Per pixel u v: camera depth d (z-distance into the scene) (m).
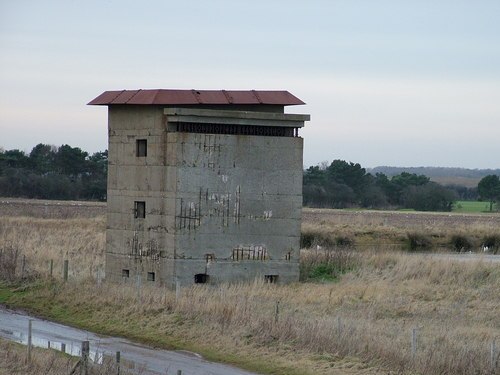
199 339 58.12
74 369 45.31
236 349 55.62
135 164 77.94
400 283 78.56
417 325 62.03
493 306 70.31
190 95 77.00
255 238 77.38
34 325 64.50
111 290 70.12
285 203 78.31
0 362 48.56
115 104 78.44
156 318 63.03
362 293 73.06
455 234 134.38
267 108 79.31
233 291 70.69
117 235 79.19
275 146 77.88
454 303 70.94
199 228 75.56
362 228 137.25
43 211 169.88
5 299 72.75
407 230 135.88
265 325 58.12
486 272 81.69
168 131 75.56
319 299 70.00
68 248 98.12
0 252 83.25
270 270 77.88
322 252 90.00
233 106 78.25
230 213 76.56
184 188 75.00
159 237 76.00
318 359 52.84
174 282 74.62
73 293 71.31
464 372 49.06
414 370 49.91
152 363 53.34
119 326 62.91
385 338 56.03
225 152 76.38
